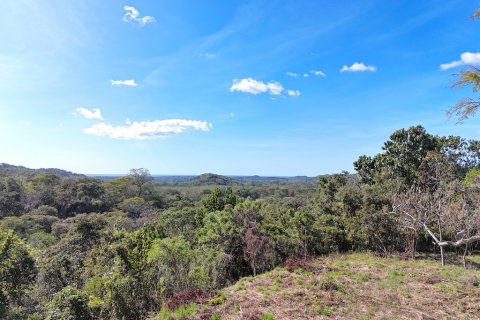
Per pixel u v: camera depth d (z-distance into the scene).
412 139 20.56
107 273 8.52
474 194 11.14
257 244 11.53
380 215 12.82
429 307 6.47
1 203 34.75
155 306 7.69
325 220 14.45
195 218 21.05
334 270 9.52
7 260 6.57
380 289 7.67
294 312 6.34
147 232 13.16
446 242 9.95
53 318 6.60
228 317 6.17
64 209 42.00
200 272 8.80
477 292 7.21
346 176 20.47
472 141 21.30
